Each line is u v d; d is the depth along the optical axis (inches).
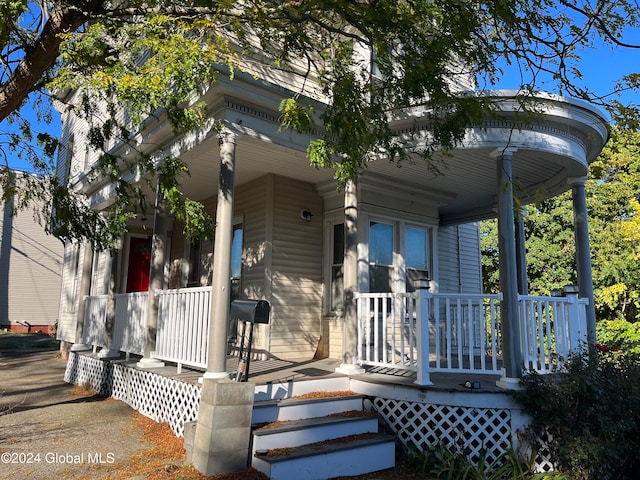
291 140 234.4
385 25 188.4
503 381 198.1
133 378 261.0
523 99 200.4
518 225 333.7
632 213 576.7
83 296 373.1
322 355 294.7
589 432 177.5
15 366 422.9
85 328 363.9
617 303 550.0
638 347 316.2
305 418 193.0
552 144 228.7
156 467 166.4
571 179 276.2
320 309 309.4
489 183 307.4
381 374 227.9
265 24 189.2
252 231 308.2
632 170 580.7
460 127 193.0
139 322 275.1
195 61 167.9
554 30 181.8
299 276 303.6
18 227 866.1
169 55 167.2
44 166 246.7
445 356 338.0
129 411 248.5
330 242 313.7
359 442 181.0
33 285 867.4
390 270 315.0
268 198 297.6
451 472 175.0
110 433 209.0
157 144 255.1
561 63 185.8
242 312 185.3
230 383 165.2
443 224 390.0
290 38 197.6
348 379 225.0
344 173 198.1
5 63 201.0
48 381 351.9
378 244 312.5
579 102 219.8
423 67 184.9
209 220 204.4
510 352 198.8
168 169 208.5
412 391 200.7
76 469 164.7
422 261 336.8
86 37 186.5
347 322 235.5
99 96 217.3
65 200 235.3
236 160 271.9
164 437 201.8
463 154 245.4
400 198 319.6
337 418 194.5
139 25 193.5
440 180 301.4
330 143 191.6
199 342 212.7
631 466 197.9
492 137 221.3
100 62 199.0
